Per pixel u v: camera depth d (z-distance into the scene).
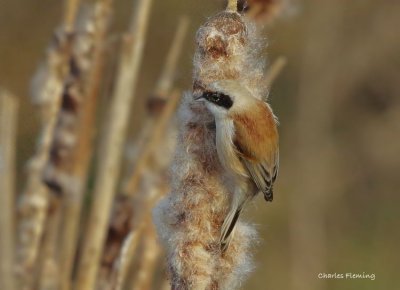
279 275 8.75
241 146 5.14
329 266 8.95
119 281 5.19
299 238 9.05
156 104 5.28
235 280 5.12
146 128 5.28
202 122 5.13
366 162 9.92
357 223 9.48
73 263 5.23
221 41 5.12
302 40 9.85
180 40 5.29
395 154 9.93
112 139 5.19
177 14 8.66
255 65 5.14
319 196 9.52
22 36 7.77
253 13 5.21
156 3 8.62
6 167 5.19
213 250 5.12
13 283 5.18
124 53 5.20
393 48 10.17
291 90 9.95
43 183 5.21
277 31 9.36
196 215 5.12
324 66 10.00
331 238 9.27
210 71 5.12
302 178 9.59
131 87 5.20
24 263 5.21
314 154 9.74
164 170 5.23
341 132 10.06
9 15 7.79
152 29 8.70
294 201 9.39
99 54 5.23
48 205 5.22
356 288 8.77
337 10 9.94
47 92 5.25
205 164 5.13
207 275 5.11
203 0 5.15
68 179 5.21
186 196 5.12
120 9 7.36
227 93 5.12
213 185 5.13
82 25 5.24
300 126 9.87
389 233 9.38
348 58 10.07
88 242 5.17
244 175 5.14
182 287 5.11
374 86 10.25
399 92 10.18
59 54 5.25
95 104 5.23
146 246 5.23
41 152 5.25
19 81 7.43
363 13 10.17
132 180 5.23
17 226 5.25
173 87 5.29
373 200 9.68
